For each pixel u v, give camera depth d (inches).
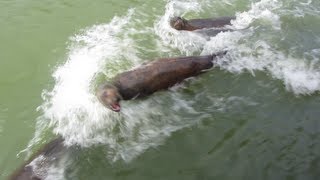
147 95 216.8
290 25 259.8
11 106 212.4
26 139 198.5
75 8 271.6
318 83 221.1
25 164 186.1
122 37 249.9
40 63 234.1
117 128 203.5
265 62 233.1
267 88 219.6
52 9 270.1
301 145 193.5
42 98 216.5
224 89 220.1
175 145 196.1
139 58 235.8
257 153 191.2
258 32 252.5
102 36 250.5
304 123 202.1
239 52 238.1
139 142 197.8
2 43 244.5
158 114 209.8
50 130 201.9
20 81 224.7
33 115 208.7
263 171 185.0
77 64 232.2
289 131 198.8
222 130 201.0
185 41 246.4
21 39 247.4
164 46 244.2
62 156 190.2
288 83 221.5
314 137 196.2
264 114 207.0
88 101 213.2
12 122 205.5
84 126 203.6
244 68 229.8
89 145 195.8
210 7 277.7
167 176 184.5
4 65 232.1
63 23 259.6
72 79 224.7
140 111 210.8
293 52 239.3
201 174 184.7
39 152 190.2
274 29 255.6
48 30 254.1
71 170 186.4
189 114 209.2
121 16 266.5
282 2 282.2
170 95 218.7
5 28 254.2
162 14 269.1
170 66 218.4
